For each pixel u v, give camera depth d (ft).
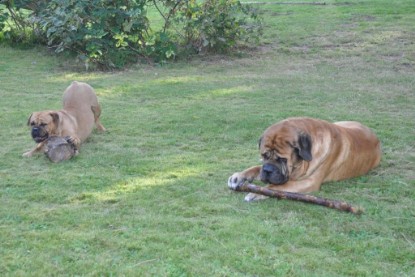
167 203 20.77
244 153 26.63
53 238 17.83
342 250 17.29
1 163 25.54
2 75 44.45
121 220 19.24
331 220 19.31
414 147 27.55
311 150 21.02
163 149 27.50
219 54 51.57
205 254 16.84
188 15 50.21
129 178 23.43
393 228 18.88
